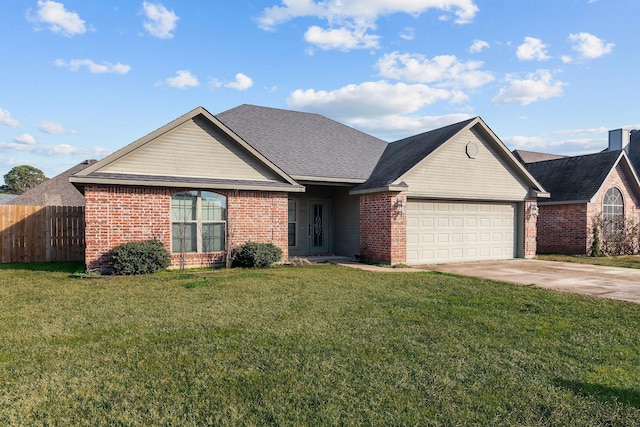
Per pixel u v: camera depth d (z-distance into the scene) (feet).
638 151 90.38
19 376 13.07
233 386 12.38
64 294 26.17
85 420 10.42
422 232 48.11
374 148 60.23
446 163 48.55
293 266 42.47
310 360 14.55
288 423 10.27
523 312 22.08
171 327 18.62
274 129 56.13
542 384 12.75
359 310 22.08
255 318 20.24
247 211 42.24
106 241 36.22
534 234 55.72
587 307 23.41
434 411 10.97
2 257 45.50
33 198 75.00
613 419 10.56
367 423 10.34
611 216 64.59
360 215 49.60
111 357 14.78
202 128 40.96
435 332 18.02
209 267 40.57
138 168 38.09
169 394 11.85
